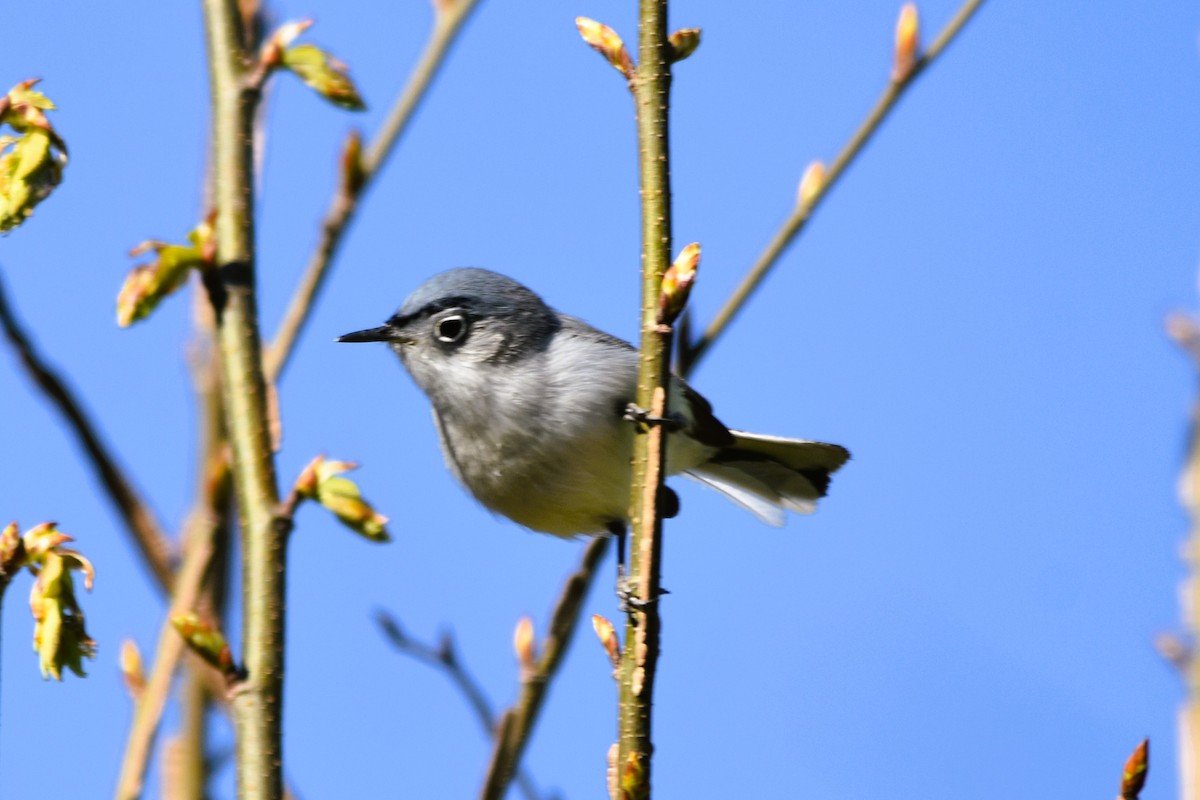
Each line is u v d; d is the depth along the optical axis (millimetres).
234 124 9438
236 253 9117
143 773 8555
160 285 8938
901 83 11445
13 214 8000
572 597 10297
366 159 10531
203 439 10469
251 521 8391
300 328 10164
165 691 8891
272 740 7918
